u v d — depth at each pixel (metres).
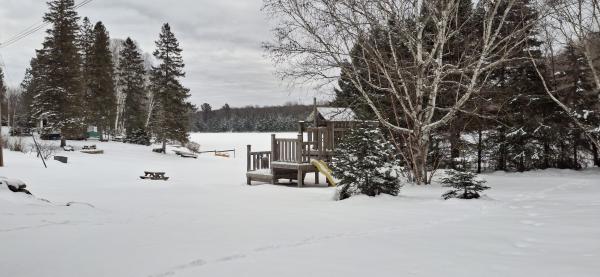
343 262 4.54
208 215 8.32
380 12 13.58
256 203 10.69
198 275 4.09
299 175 15.88
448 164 19.97
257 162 19.06
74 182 19.16
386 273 4.13
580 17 15.55
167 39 43.81
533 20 13.70
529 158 20.94
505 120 20.69
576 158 21.39
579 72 20.55
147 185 18.22
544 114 21.27
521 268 4.21
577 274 3.95
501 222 6.84
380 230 6.41
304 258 4.72
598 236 5.51
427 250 5.03
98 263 4.52
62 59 40.19
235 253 4.95
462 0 14.95
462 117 18.86
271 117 103.31
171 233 6.24
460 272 4.13
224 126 107.81
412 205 9.09
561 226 6.28
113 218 7.78
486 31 14.40
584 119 20.02
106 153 38.62
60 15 40.25
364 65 15.16
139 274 4.13
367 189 10.51
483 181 9.70
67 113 39.69
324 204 9.89
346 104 15.73
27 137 50.75
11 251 5.04
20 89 90.81
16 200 8.63
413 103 15.67
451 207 8.70
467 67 13.71
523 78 20.72
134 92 55.38
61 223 6.97
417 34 14.48
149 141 52.94
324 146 16.45
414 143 14.82
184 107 44.66
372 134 10.62
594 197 10.26
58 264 4.50
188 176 25.83
